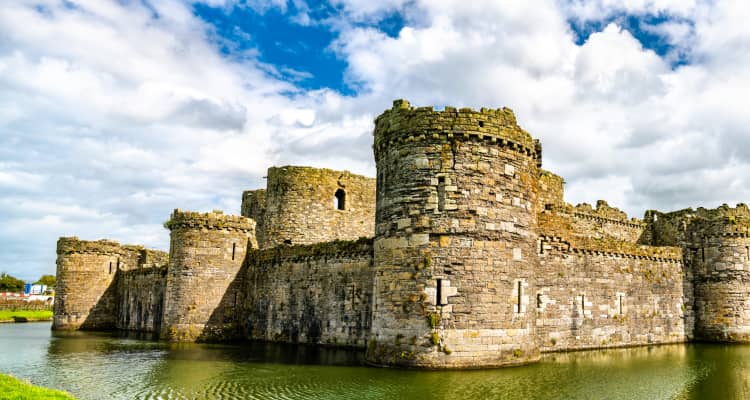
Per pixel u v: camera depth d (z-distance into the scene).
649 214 52.22
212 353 35.28
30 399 18.36
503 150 28.20
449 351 26.08
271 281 43.19
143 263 64.06
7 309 84.56
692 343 42.47
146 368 29.28
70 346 40.88
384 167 29.33
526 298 28.25
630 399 21.36
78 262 60.72
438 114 27.73
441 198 27.17
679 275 43.94
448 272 26.59
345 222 53.31
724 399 21.62
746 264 44.19
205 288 43.28
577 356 32.78
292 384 24.02
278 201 52.03
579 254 37.22
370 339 28.94
